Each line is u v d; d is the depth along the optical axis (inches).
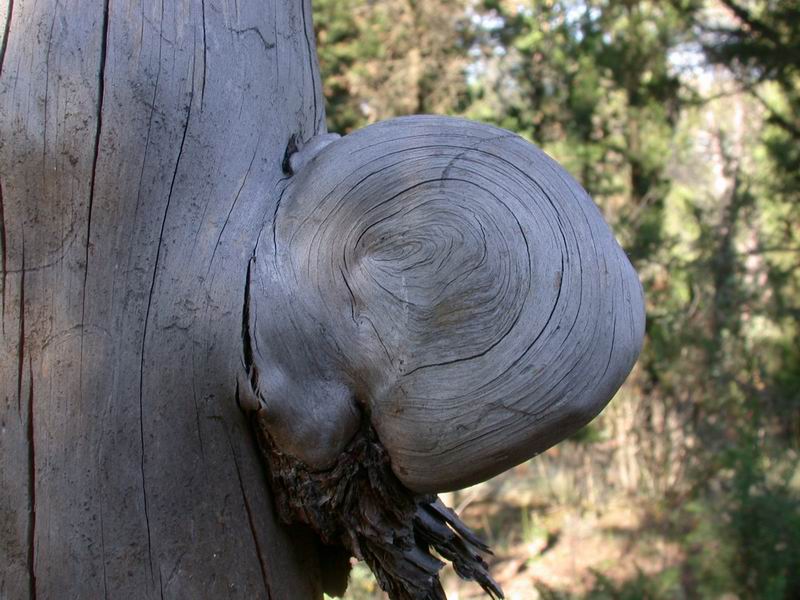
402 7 153.3
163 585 21.8
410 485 22.9
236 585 22.8
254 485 23.0
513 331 21.1
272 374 22.0
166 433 21.7
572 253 21.5
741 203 136.3
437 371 21.5
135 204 21.6
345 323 22.1
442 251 21.4
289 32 26.0
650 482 139.7
